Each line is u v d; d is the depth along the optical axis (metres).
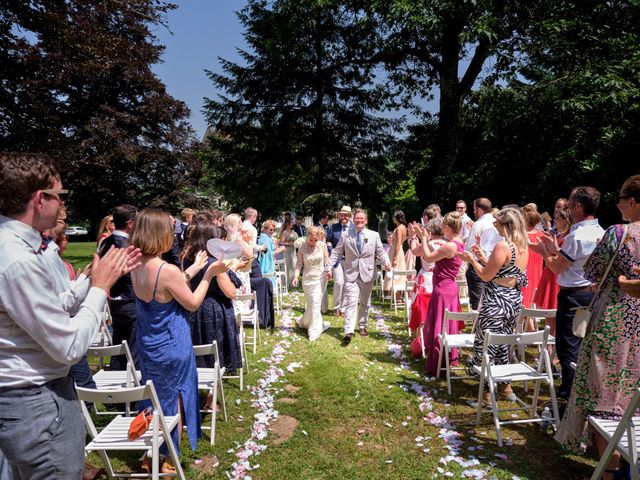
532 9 13.47
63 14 13.45
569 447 3.29
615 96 11.45
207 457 3.78
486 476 3.46
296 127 20.31
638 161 12.23
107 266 2.10
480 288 6.49
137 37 24.50
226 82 21.11
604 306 3.09
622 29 13.58
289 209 20.39
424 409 4.65
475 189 16.75
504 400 4.86
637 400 2.57
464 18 13.77
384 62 17.83
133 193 24.27
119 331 4.64
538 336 4.13
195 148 26.64
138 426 2.88
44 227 1.97
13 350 1.86
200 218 5.80
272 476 3.51
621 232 2.99
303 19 17.58
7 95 12.88
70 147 15.02
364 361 6.18
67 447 1.97
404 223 9.66
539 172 14.90
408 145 20.56
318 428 4.28
